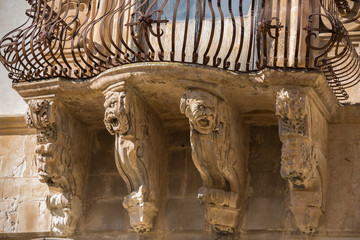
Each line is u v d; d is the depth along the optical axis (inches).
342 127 872.3
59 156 881.5
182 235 879.7
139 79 827.4
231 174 848.9
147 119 874.1
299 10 813.9
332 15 815.1
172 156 906.1
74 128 907.4
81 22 970.1
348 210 847.1
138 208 868.0
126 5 852.6
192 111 813.9
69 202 896.9
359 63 884.0
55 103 872.9
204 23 897.5
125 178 868.0
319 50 884.0
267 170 877.8
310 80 803.4
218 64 816.9
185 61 869.2
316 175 830.5
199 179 892.6
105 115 840.9
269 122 887.1
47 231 920.9
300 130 810.8
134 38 821.2
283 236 854.5
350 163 860.6
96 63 856.9
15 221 935.0
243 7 893.2
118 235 898.1
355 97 892.0
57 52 965.2
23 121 960.9
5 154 960.9
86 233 908.0
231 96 842.8
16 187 946.7
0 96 995.3
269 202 868.0
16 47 884.0
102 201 914.1
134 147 845.8
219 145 832.3
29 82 874.1
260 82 815.7
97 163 925.2
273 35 864.3
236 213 863.7
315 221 841.5
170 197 893.8
